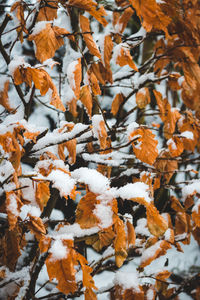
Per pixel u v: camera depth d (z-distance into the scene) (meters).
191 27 1.67
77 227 1.48
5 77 1.41
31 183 1.36
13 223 1.27
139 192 1.36
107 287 1.63
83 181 1.33
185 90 1.77
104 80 1.53
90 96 1.46
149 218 1.35
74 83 1.38
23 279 1.46
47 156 1.49
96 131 1.45
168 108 1.74
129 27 3.31
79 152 1.67
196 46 1.69
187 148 1.74
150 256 1.61
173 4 1.60
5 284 1.42
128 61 1.55
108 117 3.04
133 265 2.66
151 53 2.66
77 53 1.72
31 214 1.33
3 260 1.40
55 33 1.42
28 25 1.50
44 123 2.70
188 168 1.82
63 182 1.33
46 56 1.40
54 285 2.31
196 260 3.10
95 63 1.53
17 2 1.43
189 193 1.66
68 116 1.79
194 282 1.75
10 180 1.33
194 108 1.80
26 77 1.34
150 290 1.62
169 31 1.70
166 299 1.69
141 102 1.81
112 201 1.31
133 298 1.49
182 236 1.75
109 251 1.66
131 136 1.50
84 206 1.31
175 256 3.09
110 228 1.33
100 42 1.53
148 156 1.48
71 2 1.40
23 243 1.48
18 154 1.31
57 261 1.27
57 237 1.30
